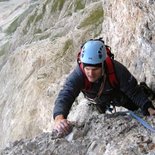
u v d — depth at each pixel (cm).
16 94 1375
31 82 1253
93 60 238
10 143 297
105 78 248
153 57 299
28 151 278
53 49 1366
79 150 262
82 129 277
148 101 252
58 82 1066
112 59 250
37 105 1103
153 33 297
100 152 246
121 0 402
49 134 289
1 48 2438
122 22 402
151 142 236
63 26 1855
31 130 1079
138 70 335
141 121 254
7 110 1379
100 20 1346
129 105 274
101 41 247
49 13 2278
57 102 249
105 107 283
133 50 353
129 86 249
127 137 246
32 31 2283
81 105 500
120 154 231
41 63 1359
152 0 293
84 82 249
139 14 331
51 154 269
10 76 1588
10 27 2742
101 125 269
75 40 1300
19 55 1565
